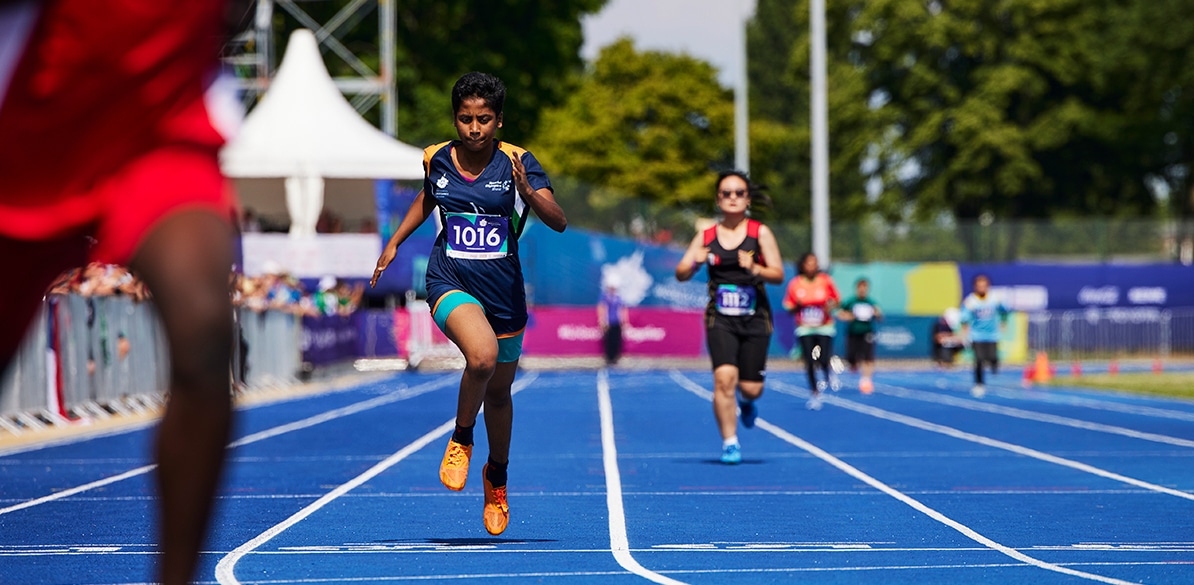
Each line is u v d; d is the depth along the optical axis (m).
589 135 110.88
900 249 66.62
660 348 60.78
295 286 43.28
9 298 4.30
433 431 24.84
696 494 14.98
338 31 78.50
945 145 102.12
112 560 10.27
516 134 83.56
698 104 115.12
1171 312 65.00
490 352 10.00
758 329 18.31
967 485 15.79
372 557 10.38
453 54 80.44
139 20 4.07
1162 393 37.66
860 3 102.31
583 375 51.78
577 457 19.70
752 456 19.73
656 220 66.25
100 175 4.16
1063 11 97.12
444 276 10.46
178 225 4.09
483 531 11.98
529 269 60.53
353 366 51.94
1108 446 21.17
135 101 4.14
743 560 10.23
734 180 17.86
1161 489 15.31
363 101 63.81
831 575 9.52
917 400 35.34
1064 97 101.50
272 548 10.88
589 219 65.88
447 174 10.47
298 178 46.78
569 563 10.09
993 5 97.38
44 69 4.06
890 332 63.38
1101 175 104.75
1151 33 91.06
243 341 34.72
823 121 50.38
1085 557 10.35
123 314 29.11
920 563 10.05
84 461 19.09
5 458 19.53
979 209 105.75
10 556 10.48
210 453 4.12
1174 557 10.35
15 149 4.10
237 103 4.85
